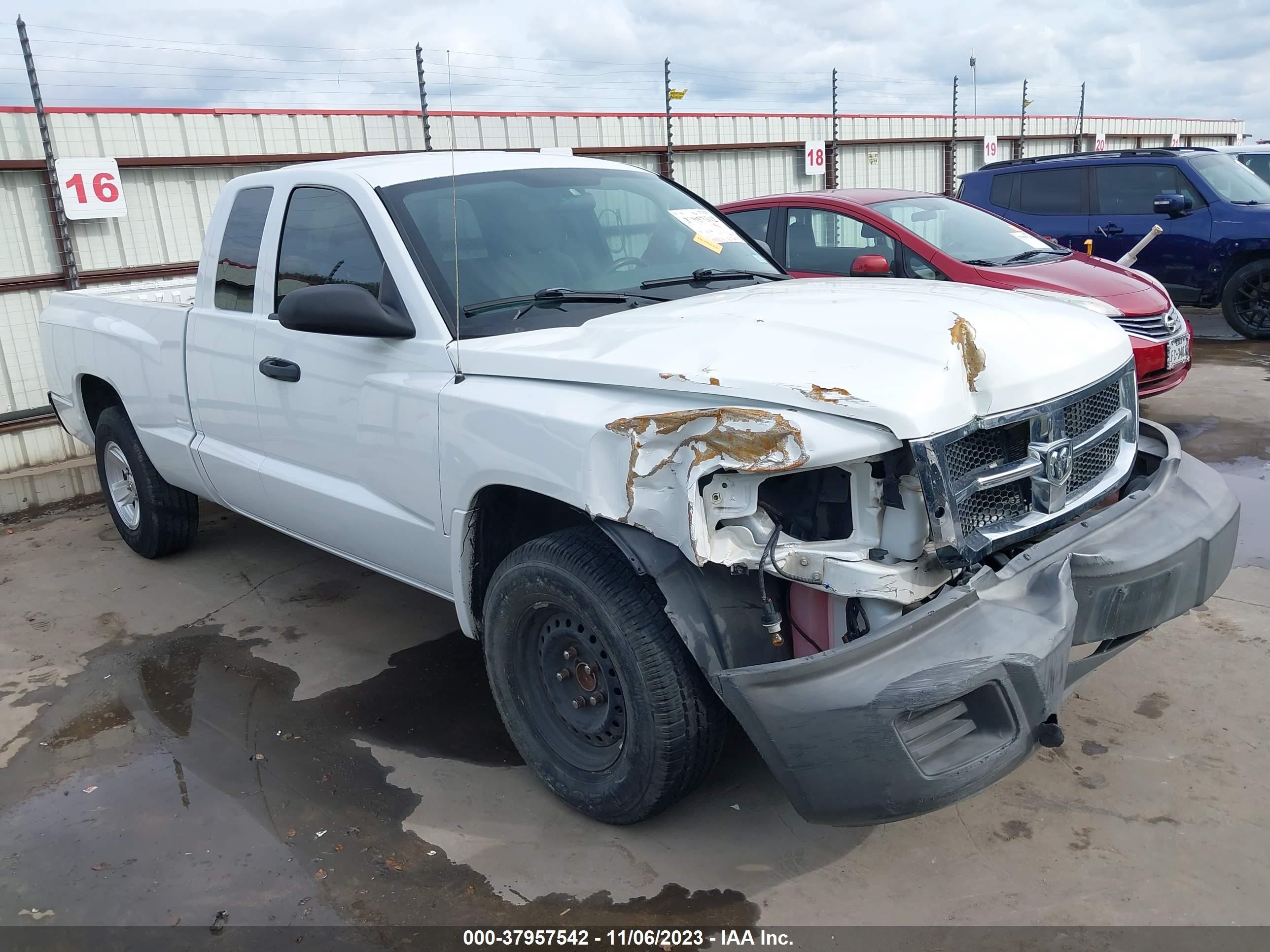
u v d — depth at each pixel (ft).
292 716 11.78
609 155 44.62
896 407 7.23
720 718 8.39
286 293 12.06
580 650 9.14
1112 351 9.25
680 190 13.62
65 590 16.38
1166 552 8.36
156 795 10.27
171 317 14.21
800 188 53.52
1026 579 7.75
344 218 11.29
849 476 7.64
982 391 7.79
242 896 8.62
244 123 33.99
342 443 11.21
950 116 63.16
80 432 18.01
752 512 7.57
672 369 8.00
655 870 8.69
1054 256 22.79
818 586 7.61
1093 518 8.51
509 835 9.29
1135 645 12.15
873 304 8.96
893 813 7.21
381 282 10.64
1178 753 9.91
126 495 17.56
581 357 8.74
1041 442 8.23
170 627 14.60
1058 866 8.44
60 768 10.92
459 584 10.10
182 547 17.35
